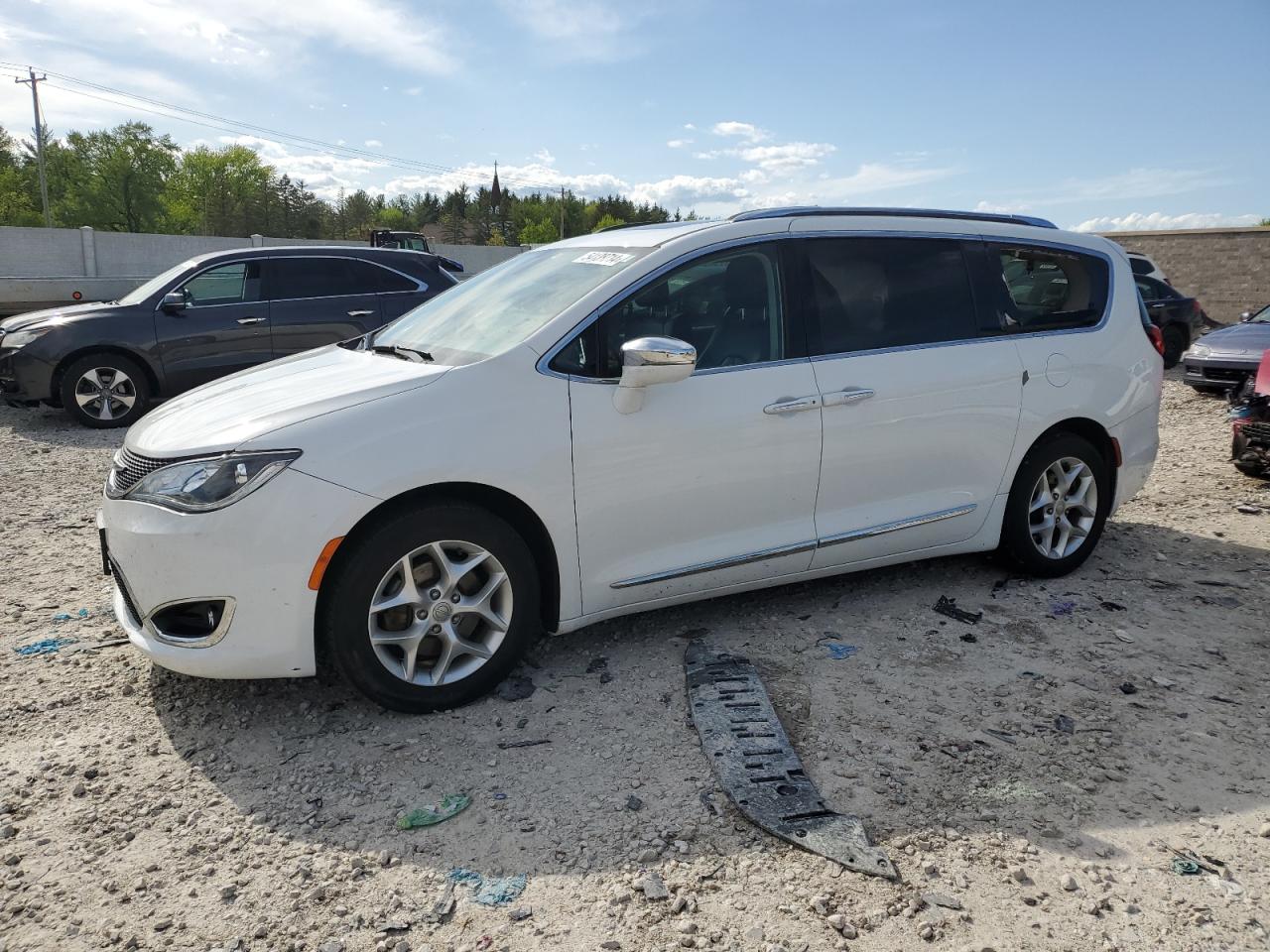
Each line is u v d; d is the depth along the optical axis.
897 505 4.17
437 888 2.48
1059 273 4.68
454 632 3.35
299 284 9.66
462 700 3.40
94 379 9.05
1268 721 3.39
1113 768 3.06
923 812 2.81
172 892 2.45
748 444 3.73
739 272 3.85
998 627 4.18
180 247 26.28
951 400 4.19
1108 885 2.50
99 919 2.35
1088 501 4.76
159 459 3.18
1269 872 2.57
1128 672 3.75
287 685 3.59
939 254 4.33
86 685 3.58
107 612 4.33
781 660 3.81
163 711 3.40
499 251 39.50
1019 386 4.39
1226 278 24.06
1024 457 4.50
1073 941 2.29
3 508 6.19
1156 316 15.55
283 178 88.19
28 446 8.28
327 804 2.85
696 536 3.73
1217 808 2.86
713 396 3.67
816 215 4.11
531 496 3.34
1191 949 2.27
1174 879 2.53
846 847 2.61
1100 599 4.54
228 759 3.09
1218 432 9.25
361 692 3.25
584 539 3.49
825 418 3.88
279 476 3.02
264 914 2.38
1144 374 4.84
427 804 2.85
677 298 3.71
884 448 4.06
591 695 3.52
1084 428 4.71
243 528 3.00
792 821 2.72
